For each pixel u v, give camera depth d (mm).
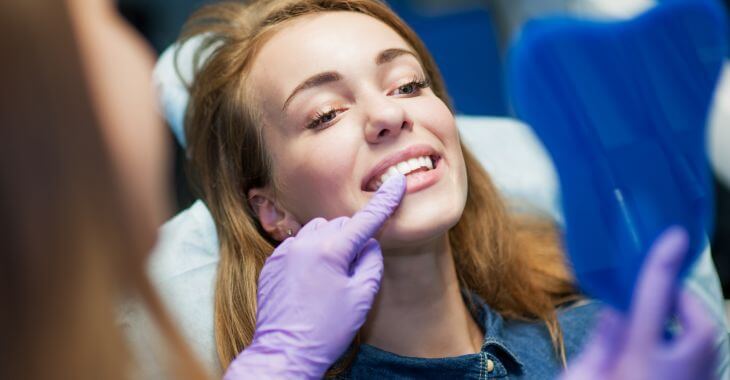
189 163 1799
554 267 1829
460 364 1524
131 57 856
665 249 1121
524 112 1663
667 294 1104
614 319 1125
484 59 4055
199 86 1685
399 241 1428
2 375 751
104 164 742
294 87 1484
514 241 1770
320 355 1385
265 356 1385
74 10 759
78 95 720
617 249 1513
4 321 730
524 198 2041
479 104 3814
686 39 1682
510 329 1684
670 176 1571
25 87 693
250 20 1659
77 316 732
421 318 1539
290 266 1429
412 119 1464
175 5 3857
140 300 825
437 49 4168
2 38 677
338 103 1475
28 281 719
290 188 1532
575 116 1611
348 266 1424
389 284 1523
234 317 1600
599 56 1630
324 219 1479
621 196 1550
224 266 1654
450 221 1423
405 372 1530
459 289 1623
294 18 1598
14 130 698
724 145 2133
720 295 1857
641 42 1666
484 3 4391
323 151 1457
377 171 1443
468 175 1754
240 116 1589
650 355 1069
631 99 1625
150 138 821
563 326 1692
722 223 2293
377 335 1549
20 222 711
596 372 1083
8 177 704
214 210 1702
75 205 718
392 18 1666
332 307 1394
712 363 1115
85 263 726
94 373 768
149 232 816
